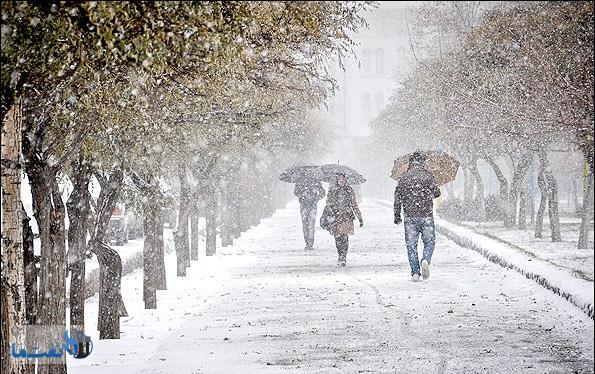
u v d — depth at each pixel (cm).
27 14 1725
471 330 3269
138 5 1727
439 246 7588
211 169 5812
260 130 4259
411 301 4106
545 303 3941
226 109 3653
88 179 2955
